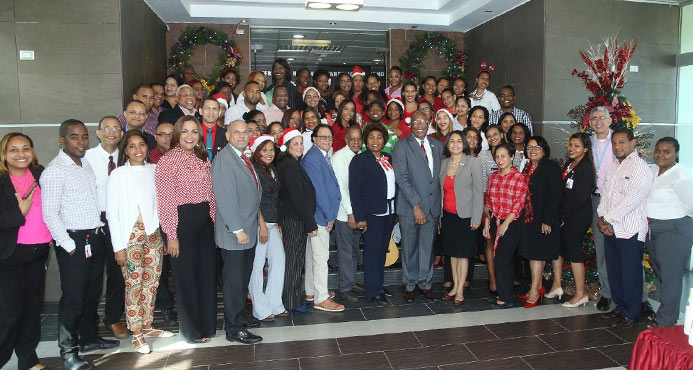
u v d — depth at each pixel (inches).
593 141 197.8
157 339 163.8
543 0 270.8
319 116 228.8
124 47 231.5
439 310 190.2
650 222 166.9
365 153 192.7
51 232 131.6
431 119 237.6
